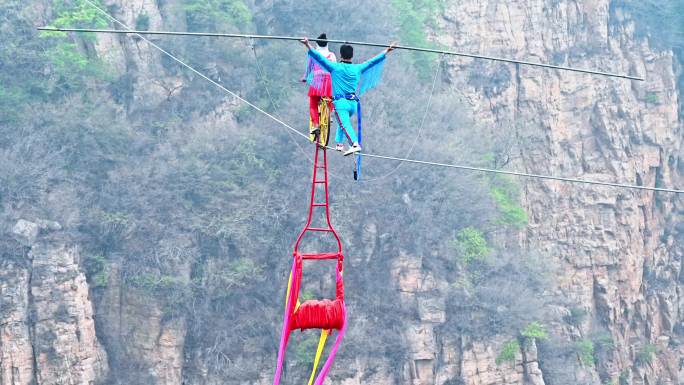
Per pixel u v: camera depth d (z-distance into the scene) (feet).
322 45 80.69
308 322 71.46
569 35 434.30
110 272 311.06
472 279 344.49
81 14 346.33
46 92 334.24
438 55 407.85
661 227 433.07
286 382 314.35
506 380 326.03
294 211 341.21
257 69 381.40
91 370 295.69
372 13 404.98
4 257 289.94
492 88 411.54
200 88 368.89
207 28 380.17
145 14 366.22
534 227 397.60
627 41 443.73
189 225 326.65
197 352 315.17
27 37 340.59
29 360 284.20
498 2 422.82
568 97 422.00
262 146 353.92
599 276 398.62
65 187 318.45
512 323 332.39
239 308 325.42
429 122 381.40
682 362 409.69
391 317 326.03
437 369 321.52
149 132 350.84
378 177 351.46
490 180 386.73
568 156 414.21
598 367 377.09
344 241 334.65
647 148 430.20
